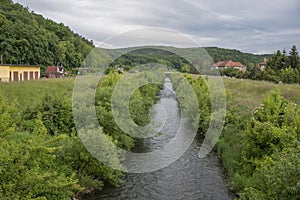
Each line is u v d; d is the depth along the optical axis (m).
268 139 13.28
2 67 35.78
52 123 18.06
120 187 16.20
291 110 14.44
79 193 14.62
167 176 17.95
